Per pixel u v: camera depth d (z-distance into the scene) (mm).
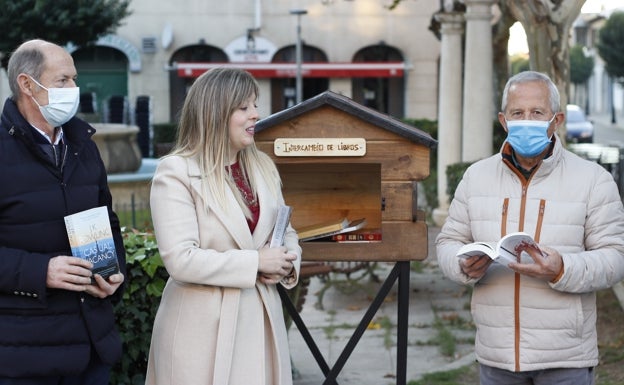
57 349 3805
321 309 9641
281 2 35406
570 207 4031
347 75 34875
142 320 5426
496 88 16828
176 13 35219
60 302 3811
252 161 4105
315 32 35625
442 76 15422
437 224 15508
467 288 10367
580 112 35969
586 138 34656
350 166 4969
